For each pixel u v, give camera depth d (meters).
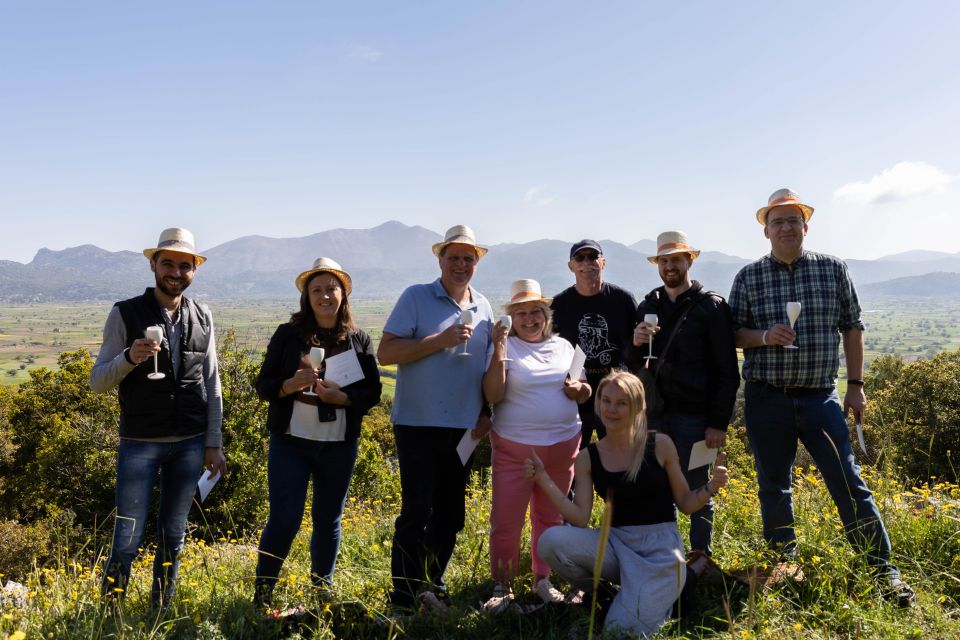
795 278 4.19
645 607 3.36
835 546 3.94
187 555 4.80
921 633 3.15
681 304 4.38
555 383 4.16
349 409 3.94
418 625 3.39
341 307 4.05
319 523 3.93
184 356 3.91
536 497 4.20
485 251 4.20
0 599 3.43
